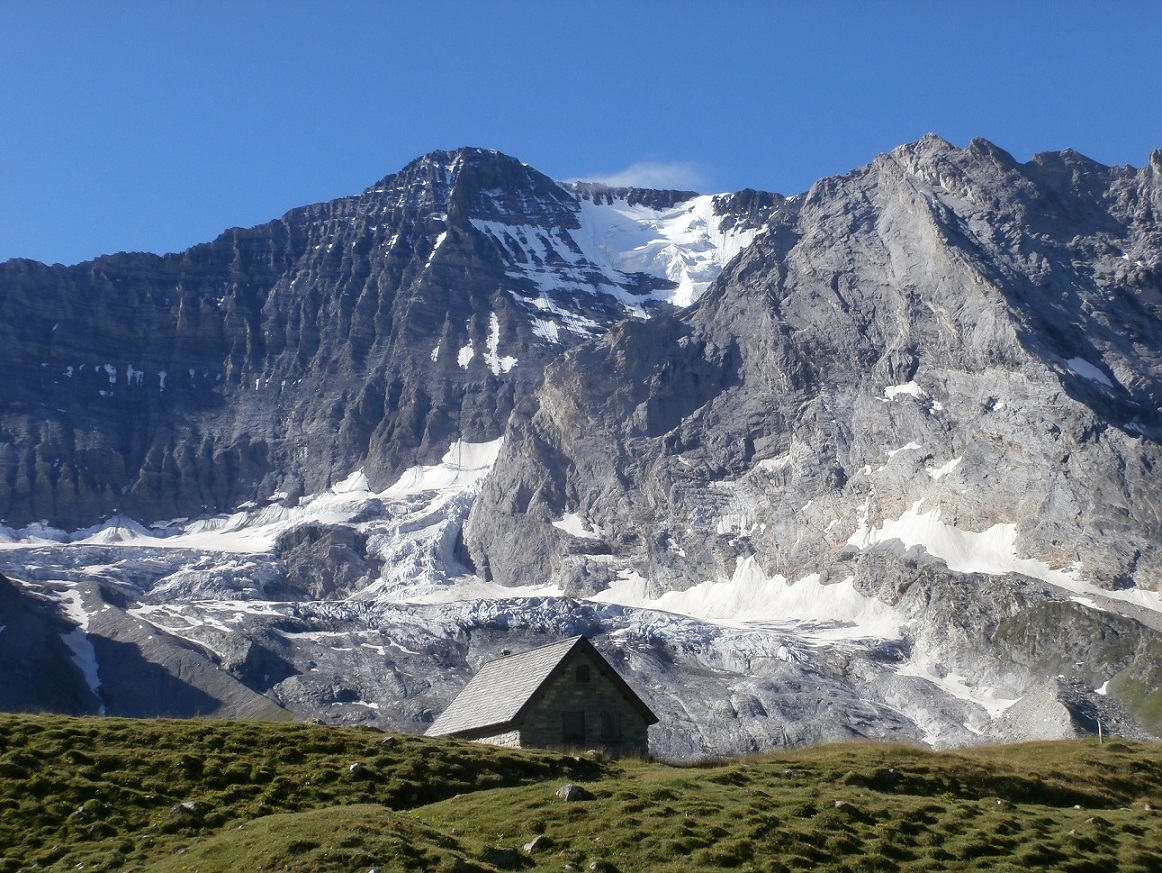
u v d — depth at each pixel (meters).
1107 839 53.41
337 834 45.81
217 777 54.34
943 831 52.38
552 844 48.00
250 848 45.56
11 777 52.78
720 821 50.47
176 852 47.31
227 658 190.12
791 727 163.75
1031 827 54.06
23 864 46.97
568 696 68.44
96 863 46.78
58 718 60.75
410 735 63.06
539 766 58.88
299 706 176.25
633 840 48.16
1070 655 182.75
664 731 162.88
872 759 64.69
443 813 51.41
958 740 164.88
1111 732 158.00
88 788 52.25
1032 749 77.56
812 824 51.31
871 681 186.88
